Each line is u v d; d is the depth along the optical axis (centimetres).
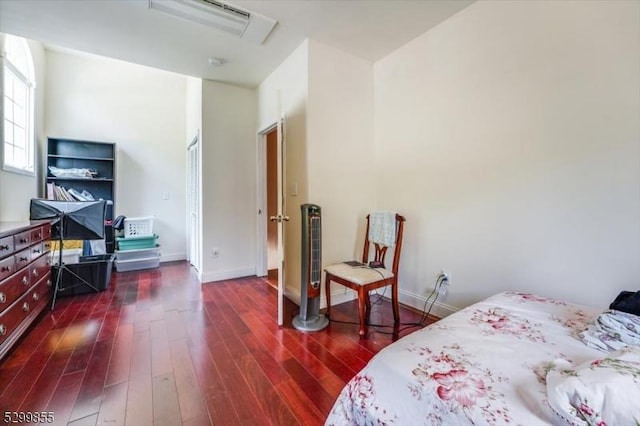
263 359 181
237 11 220
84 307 265
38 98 356
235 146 367
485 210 208
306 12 222
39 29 240
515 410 69
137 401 142
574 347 99
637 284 146
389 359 97
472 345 101
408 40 261
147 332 216
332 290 277
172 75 461
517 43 188
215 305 273
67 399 143
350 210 286
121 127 426
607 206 154
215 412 136
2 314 173
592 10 157
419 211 258
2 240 172
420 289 258
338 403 104
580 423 61
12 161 303
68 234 288
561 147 170
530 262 185
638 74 144
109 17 225
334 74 274
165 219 458
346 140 283
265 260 379
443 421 75
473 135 214
